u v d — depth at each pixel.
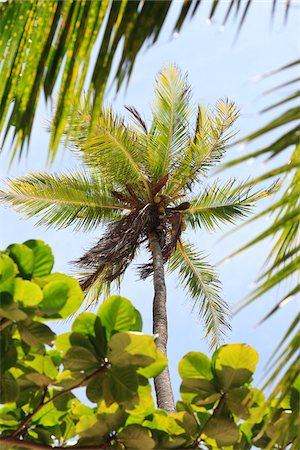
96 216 14.20
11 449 2.41
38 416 2.56
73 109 1.87
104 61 1.79
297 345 1.73
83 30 1.87
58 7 1.95
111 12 1.78
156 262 12.76
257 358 2.34
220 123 12.99
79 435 2.36
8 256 2.31
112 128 12.22
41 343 2.29
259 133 1.66
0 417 2.48
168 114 13.12
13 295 2.18
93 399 2.29
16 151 1.92
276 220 2.03
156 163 13.36
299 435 2.00
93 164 12.68
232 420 2.35
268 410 2.42
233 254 1.76
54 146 1.83
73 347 2.26
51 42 1.93
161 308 11.94
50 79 1.89
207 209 14.06
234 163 1.64
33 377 2.36
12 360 2.28
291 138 1.66
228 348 2.34
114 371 2.25
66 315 2.32
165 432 2.46
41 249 2.40
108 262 12.62
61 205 13.91
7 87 1.99
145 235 13.52
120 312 2.33
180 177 13.83
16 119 1.96
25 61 2.00
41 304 2.27
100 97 1.79
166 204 13.53
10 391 2.31
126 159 12.85
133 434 2.35
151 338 2.20
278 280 1.77
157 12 1.71
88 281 12.90
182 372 2.40
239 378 2.35
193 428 2.43
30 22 2.01
